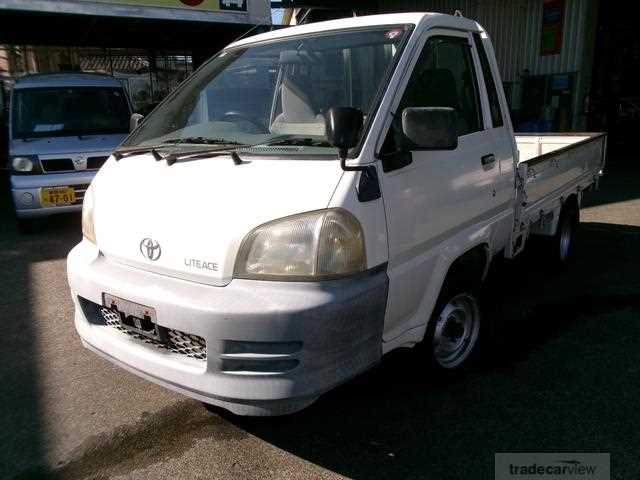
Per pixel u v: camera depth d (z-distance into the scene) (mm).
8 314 4664
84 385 3521
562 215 5207
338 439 2904
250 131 3035
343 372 2373
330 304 2252
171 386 2482
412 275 2703
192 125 3270
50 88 7949
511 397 3240
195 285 2424
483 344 3895
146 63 16406
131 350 2598
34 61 15945
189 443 2918
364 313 2396
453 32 3246
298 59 3148
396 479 2602
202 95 3408
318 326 2236
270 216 2312
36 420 3160
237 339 2244
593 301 4605
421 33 2955
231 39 11617
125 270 2695
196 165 2732
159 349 2547
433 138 2551
